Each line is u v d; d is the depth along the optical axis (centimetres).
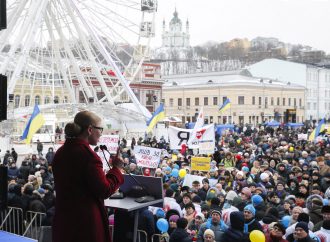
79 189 391
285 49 17025
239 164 1900
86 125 407
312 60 16000
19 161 2930
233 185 1378
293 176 1383
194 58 17500
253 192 1201
